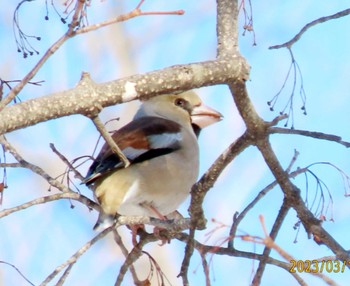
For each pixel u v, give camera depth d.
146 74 7.89
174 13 6.42
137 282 10.28
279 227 9.28
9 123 7.19
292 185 9.17
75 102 7.50
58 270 8.55
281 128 8.66
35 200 9.09
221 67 8.20
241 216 9.20
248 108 8.52
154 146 12.39
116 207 11.26
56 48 6.61
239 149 8.85
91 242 8.98
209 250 9.14
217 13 8.90
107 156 11.54
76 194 9.64
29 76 6.65
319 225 9.22
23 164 9.48
